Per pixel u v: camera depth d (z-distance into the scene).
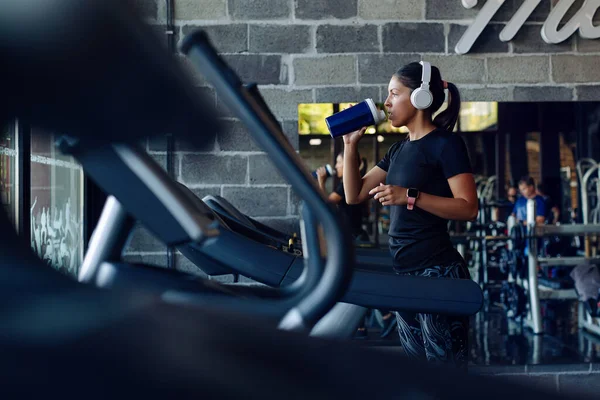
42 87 0.19
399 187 2.06
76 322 0.21
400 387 0.23
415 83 2.21
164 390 0.19
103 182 0.36
